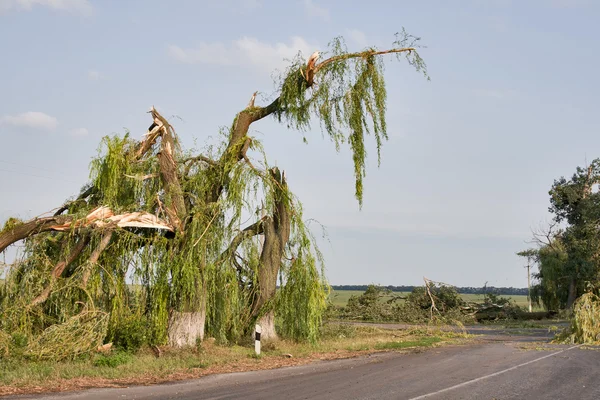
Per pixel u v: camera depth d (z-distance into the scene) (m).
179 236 20.42
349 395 11.38
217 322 21.45
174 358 18.00
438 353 20.52
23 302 17.70
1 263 18.22
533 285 61.59
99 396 11.73
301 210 22.92
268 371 15.88
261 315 22.69
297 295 22.72
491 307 50.59
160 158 21.16
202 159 22.38
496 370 15.15
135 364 16.25
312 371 15.76
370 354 20.50
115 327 19.06
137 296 19.78
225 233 21.05
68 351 16.66
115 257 19.81
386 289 49.66
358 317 47.81
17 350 16.12
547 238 62.84
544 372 14.70
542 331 37.59
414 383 12.94
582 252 57.09
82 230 19.17
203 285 20.48
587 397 11.06
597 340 25.16
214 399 11.15
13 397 11.54
